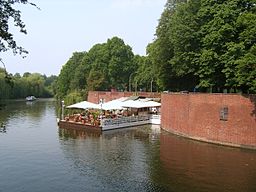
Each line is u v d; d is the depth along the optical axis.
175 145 40.94
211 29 41.94
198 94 43.62
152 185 25.86
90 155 36.28
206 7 44.62
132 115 64.19
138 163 32.50
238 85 39.78
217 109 40.72
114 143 43.03
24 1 14.55
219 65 42.75
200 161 32.75
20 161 34.00
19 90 167.50
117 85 108.00
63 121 58.69
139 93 81.50
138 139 45.84
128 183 26.50
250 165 31.03
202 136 43.06
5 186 26.41
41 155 36.56
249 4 41.62
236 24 39.31
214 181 26.58
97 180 27.48
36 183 27.08
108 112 67.50
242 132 38.03
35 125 61.72
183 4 53.44
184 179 27.20
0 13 14.20
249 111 37.41
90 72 110.06
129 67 107.75
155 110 72.31
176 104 49.84
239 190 24.50
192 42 49.16
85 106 61.53
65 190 25.28
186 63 50.25
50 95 192.75
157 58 61.56
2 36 14.54
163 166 31.17
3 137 48.12
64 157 35.47
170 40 55.97
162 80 62.06
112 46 109.00
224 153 35.88
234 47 37.56
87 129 55.09
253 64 35.16
